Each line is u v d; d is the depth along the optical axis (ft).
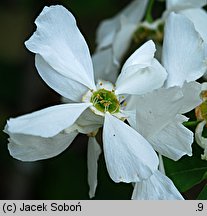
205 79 0.55
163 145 0.45
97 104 0.47
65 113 0.45
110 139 0.45
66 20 0.47
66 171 0.76
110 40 0.68
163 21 0.65
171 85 0.47
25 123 0.42
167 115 0.44
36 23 0.46
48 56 0.46
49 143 0.45
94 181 0.48
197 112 0.49
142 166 0.43
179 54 0.48
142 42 0.68
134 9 0.67
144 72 0.47
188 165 0.49
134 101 0.47
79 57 0.47
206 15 0.60
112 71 0.66
